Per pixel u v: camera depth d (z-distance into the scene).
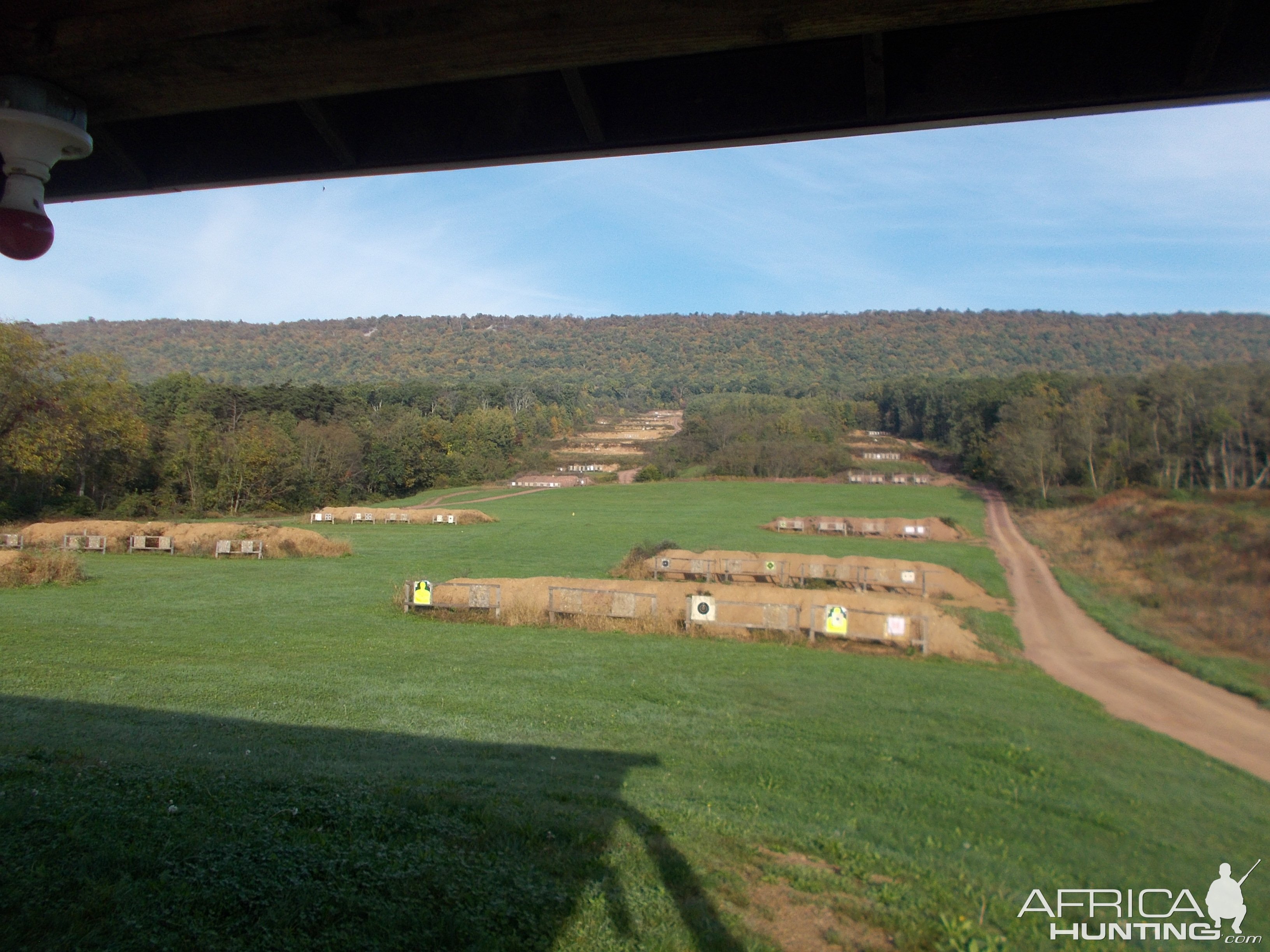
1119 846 6.98
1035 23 4.12
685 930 5.17
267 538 40.06
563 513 66.50
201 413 75.94
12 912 4.81
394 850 6.00
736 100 4.61
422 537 49.59
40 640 17.45
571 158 5.00
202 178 5.50
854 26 3.56
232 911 5.00
